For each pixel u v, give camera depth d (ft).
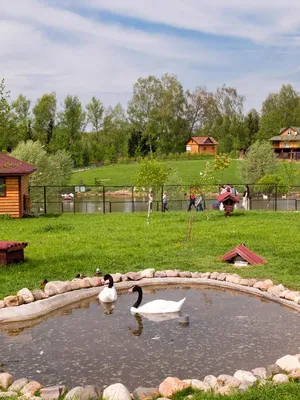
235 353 26.07
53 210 140.56
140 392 20.66
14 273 42.42
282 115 414.00
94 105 364.58
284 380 21.18
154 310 32.94
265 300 36.19
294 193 166.30
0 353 26.50
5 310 32.48
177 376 23.35
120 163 316.60
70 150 306.55
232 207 86.33
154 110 350.64
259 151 197.36
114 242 59.26
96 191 209.05
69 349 26.94
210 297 37.27
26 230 72.95
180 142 356.59
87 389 20.66
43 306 33.73
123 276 41.11
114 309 34.45
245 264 45.93
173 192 137.49
